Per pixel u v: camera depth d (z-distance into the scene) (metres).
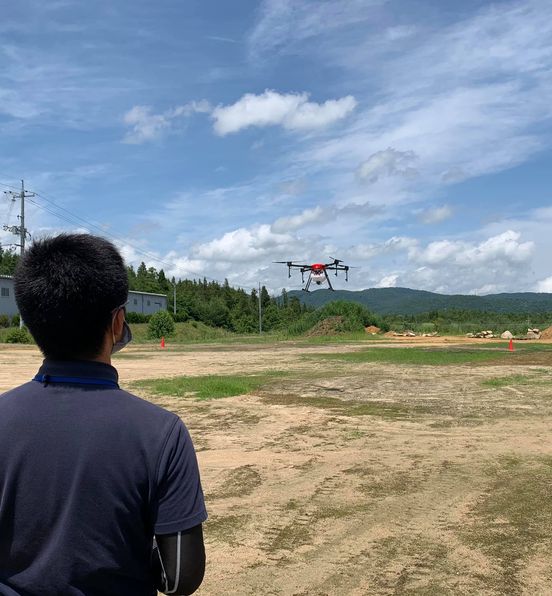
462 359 23.78
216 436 9.19
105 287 1.66
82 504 1.52
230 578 4.25
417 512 5.64
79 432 1.55
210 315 99.50
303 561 4.54
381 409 11.71
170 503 1.57
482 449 8.22
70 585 1.51
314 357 26.41
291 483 6.63
